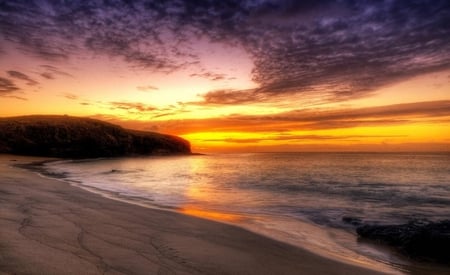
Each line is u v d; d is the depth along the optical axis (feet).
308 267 16.58
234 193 53.72
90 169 115.55
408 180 84.94
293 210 37.70
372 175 103.35
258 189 60.90
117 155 294.25
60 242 16.37
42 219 21.86
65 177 73.46
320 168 147.43
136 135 334.85
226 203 42.11
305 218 32.91
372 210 38.81
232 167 155.63
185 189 58.85
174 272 13.65
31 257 13.47
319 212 36.63
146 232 20.88
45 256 13.80
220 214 33.12
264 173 111.45
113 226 21.68
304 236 24.64
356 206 41.68
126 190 53.01
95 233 19.15
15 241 15.65
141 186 62.49
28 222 20.52
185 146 412.98
